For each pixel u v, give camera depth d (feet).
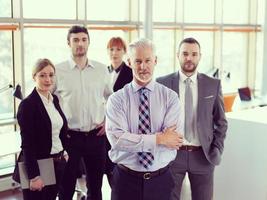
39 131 10.14
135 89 8.21
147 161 8.18
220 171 13.21
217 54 27.68
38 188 10.12
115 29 21.39
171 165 9.96
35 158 10.10
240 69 29.53
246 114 13.41
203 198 10.84
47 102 10.37
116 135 8.05
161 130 8.28
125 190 8.41
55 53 19.03
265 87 27.02
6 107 17.89
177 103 8.36
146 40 8.10
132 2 22.09
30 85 18.20
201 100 10.41
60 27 19.03
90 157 12.57
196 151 10.52
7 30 17.38
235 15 28.68
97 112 12.48
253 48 29.78
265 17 27.27
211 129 10.59
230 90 28.86
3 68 17.75
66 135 11.02
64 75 12.23
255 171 12.46
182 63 10.39
